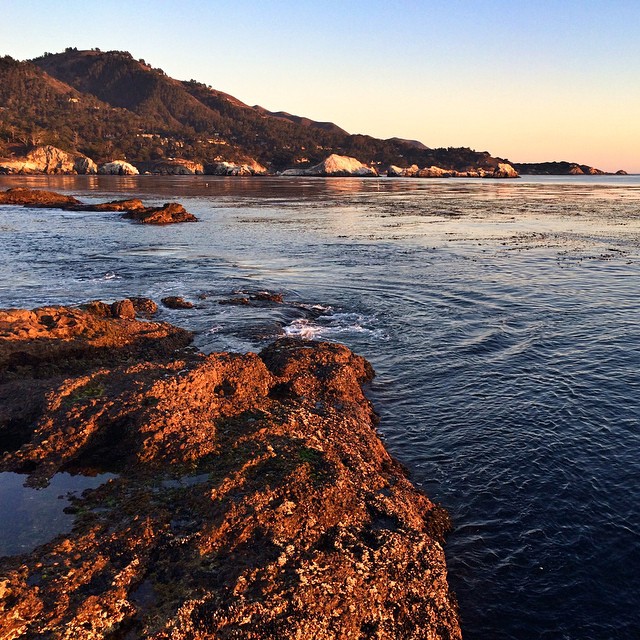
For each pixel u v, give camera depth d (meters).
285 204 71.44
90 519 7.52
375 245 36.44
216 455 8.99
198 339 16.89
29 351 13.16
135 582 6.51
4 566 6.52
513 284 24.98
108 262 29.41
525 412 12.85
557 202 78.69
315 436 10.07
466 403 13.37
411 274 27.06
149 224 47.34
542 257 32.06
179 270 27.56
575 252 33.94
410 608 6.79
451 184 143.62
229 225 47.44
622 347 16.78
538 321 19.42
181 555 6.86
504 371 15.15
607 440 11.63
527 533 8.95
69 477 8.64
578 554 8.50
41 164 165.38
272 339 17.05
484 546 8.66
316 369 13.61
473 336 17.94
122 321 16.20
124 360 14.27
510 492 9.98
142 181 133.50
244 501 7.59
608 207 69.81
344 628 6.22
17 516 7.63
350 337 17.89
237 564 6.72
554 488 10.08
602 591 7.84
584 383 14.32
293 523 7.44
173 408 9.93
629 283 25.19
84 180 129.00
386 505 8.30
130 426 9.54
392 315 20.19
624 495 9.87
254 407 10.98
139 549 6.93
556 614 7.47
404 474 10.40
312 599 6.30
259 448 9.08
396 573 7.07
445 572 7.59
